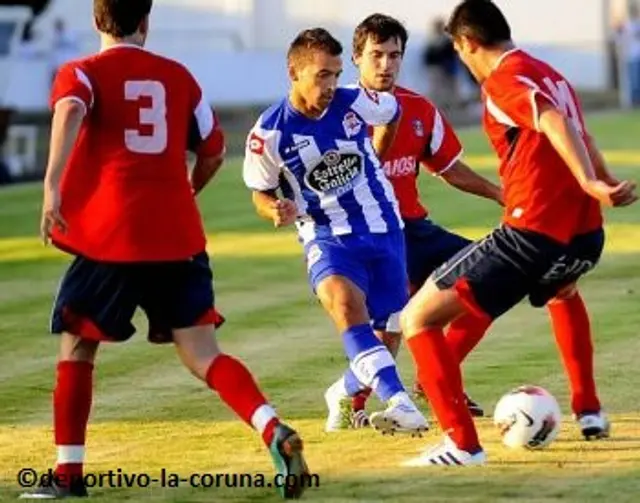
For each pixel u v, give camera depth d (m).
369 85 23.83
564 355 22.00
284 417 24.00
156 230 19.28
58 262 42.75
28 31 89.38
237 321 32.75
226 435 22.75
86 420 19.73
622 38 105.50
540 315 32.38
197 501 19.19
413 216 25.11
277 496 19.28
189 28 107.25
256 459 21.31
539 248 20.08
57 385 19.72
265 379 26.81
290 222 22.09
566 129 19.33
